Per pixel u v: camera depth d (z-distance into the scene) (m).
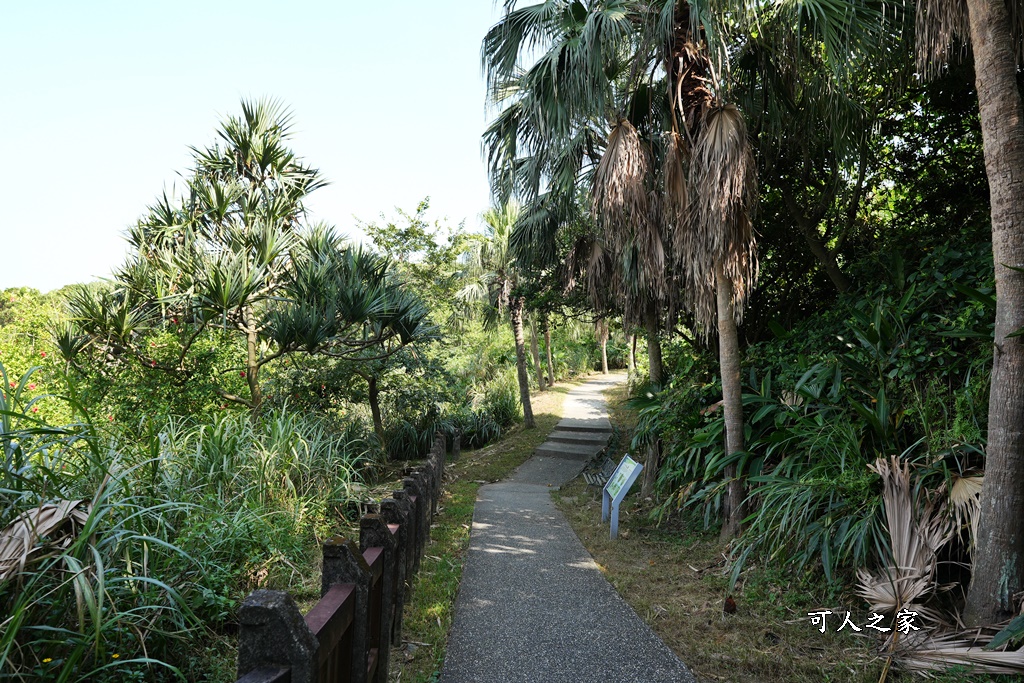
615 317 11.03
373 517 3.06
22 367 7.89
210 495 4.20
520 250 10.73
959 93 6.54
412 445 12.84
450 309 18.05
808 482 4.38
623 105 6.20
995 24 3.43
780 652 3.51
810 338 6.20
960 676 3.02
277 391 9.58
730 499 5.49
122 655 2.58
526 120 6.78
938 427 4.31
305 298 8.10
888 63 5.85
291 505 5.07
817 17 5.25
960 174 6.95
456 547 5.93
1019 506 3.28
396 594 3.59
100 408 7.16
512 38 6.45
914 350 4.54
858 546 3.82
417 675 3.22
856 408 4.54
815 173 7.47
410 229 15.12
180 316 7.93
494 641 3.66
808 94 6.26
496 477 11.42
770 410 5.61
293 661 1.52
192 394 7.81
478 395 16.98
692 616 4.09
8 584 2.42
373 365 10.05
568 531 6.71
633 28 5.71
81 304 7.38
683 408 6.81
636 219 5.68
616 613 4.14
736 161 5.00
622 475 6.68
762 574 4.58
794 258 8.20
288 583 4.13
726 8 5.40
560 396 21.53
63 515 2.69
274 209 8.40
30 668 2.32
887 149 7.61
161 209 8.16
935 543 3.62
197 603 3.07
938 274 4.89
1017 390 3.30
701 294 5.71
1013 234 3.34
